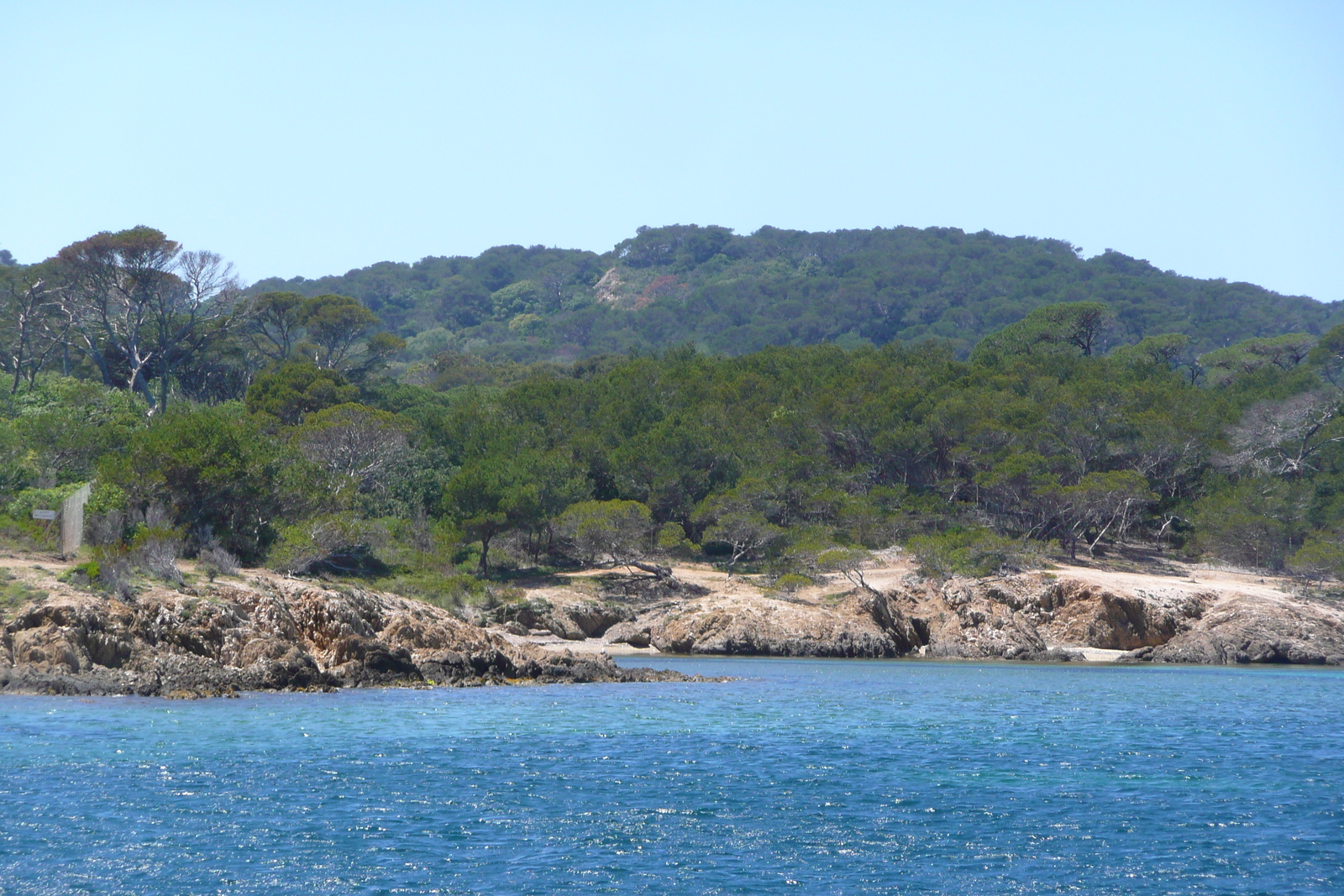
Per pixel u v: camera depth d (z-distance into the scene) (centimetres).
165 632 5084
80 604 4928
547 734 4356
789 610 8731
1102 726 4853
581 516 9575
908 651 8869
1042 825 3097
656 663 7694
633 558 9781
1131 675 7394
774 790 3462
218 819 2975
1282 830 3070
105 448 9169
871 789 3509
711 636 8506
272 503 7312
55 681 4688
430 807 3162
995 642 8638
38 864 2589
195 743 3888
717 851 2820
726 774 3684
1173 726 4884
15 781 3272
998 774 3753
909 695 5931
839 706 5394
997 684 6631
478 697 5331
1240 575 10619
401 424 10962
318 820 2992
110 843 2750
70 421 9188
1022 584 9194
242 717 4428
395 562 8575
